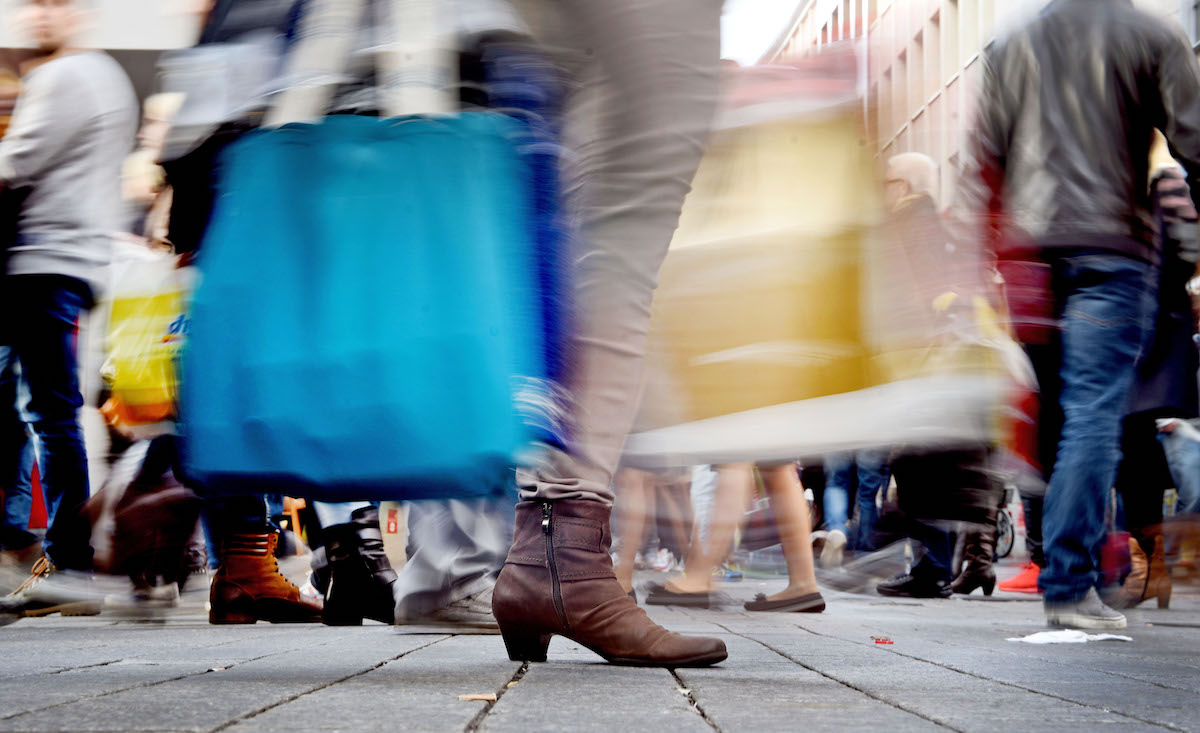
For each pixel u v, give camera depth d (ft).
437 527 12.76
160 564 14.99
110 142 16.06
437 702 6.57
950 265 13.88
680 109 8.34
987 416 15.47
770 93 12.71
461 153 7.34
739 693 7.27
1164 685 8.25
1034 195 14.38
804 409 12.63
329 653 10.22
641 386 8.73
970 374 13.98
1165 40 14.16
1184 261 15.85
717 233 12.46
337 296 7.20
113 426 13.80
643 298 8.50
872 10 13.39
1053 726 6.13
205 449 7.30
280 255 7.30
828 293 12.62
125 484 14.69
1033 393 15.52
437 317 7.16
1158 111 14.28
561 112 8.44
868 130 13.15
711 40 8.45
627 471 19.69
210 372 7.32
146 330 10.02
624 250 8.41
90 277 16.01
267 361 7.21
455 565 12.75
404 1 7.71
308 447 7.14
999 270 14.60
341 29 7.70
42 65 16.01
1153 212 14.57
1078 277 14.19
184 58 8.34
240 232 7.37
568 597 8.65
